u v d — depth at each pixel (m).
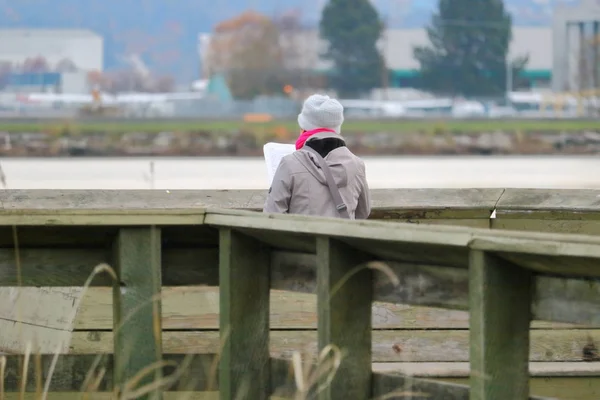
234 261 15.99
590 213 25.27
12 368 16.56
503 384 13.26
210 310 21.47
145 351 16.25
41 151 195.62
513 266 13.34
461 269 14.08
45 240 16.66
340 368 14.78
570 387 21.64
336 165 19.64
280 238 15.59
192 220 16.12
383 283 15.06
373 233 13.82
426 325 22.30
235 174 89.88
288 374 16.23
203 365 16.88
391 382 14.94
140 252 16.28
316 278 15.61
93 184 78.19
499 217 25.70
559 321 13.34
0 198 26.14
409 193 25.64
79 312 20.88
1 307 20.52
